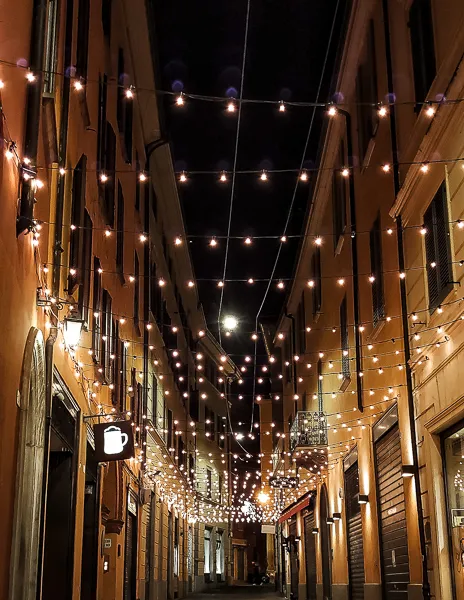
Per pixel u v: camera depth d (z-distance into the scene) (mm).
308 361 28219
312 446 22969
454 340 10867
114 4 16812
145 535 23594
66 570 11023
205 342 43688
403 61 13789
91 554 13852
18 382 7535
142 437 21453
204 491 43375
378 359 15711
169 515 30484
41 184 7918
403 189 12984
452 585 11227
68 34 11055
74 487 11484
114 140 16094
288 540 34312
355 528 18938
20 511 7496
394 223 14250
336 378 21531
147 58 19922
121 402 17469
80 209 11680
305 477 29391
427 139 11633
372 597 15938
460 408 10508
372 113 16219
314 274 26078
